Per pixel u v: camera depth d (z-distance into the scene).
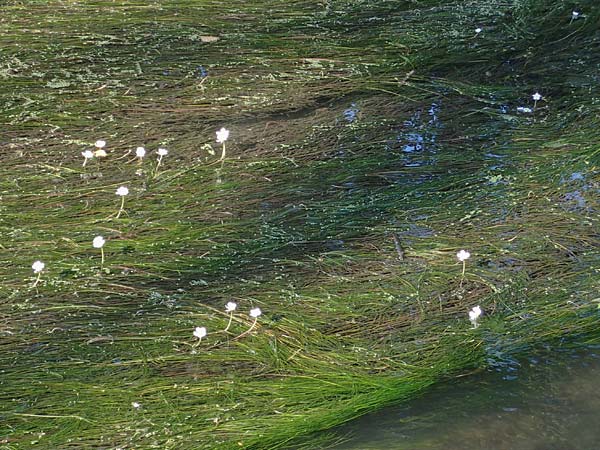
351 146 3.53
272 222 3.25
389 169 3.44
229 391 2.85
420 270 3.12
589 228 3.23
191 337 2.95
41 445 2.75
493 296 3.06
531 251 3.17
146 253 3.15
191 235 3.20
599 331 2.99
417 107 3.70
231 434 2.77
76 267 3.11
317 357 2.92
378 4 4.23
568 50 3.97
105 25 4.08
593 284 3.08
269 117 3.66
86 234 3.20
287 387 2.86
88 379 2.86
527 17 4.13
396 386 2.87
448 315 3.02
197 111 3.67
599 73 3.84
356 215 3.28
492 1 4.24
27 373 2.87
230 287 3.07
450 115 3.66
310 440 2.78
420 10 4.20
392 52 3.96
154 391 2.84
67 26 4.07
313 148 3.52
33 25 4.07
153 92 3.75
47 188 3.34
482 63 3.91
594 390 2.89
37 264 3.04
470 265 3.13
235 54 3.94
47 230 3.21
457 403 2.86
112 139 3.54
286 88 3.78
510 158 3.47
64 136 3.54
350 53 3.95
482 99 3.73
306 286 3.08
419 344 2.95
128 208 3.28
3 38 3.98
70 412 2.80
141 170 3.42
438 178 3.40
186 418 2.79
